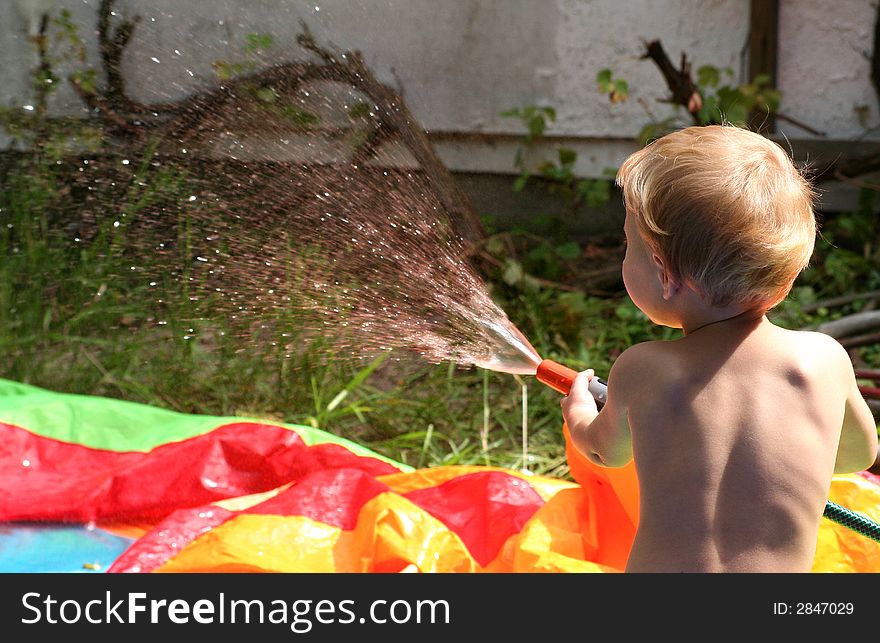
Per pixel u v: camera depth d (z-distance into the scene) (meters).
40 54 5.04
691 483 1.93
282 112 4.77
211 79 5.05
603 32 5.69
